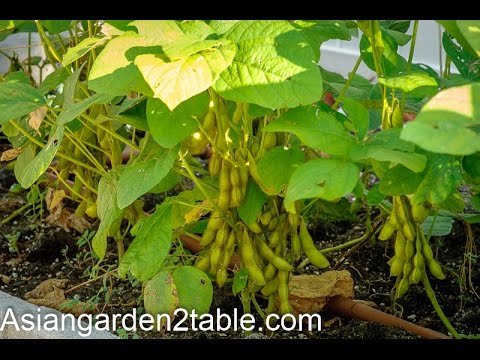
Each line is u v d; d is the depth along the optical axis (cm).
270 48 74
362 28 83
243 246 87
